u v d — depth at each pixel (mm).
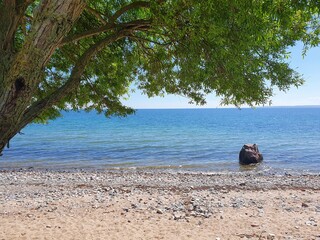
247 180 22375
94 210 13852
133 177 24156
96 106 8602
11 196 16828
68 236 10609
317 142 55625
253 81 5695
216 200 15570
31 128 101250
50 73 8531
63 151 46438
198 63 5660
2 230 11094
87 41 8031
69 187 20016
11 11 4414
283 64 5695
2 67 4180
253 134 74188
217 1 4598
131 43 8195
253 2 4453
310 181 21641
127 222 12156
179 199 15883
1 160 38281
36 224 11867
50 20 3729
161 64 7344
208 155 41438
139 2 6094
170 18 5117
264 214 13148
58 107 8484
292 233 10820
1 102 3760
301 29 5328
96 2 7973
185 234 10844
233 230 11219
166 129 94688
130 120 163375
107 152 45156
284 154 41250
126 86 9547
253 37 4949
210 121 148500
